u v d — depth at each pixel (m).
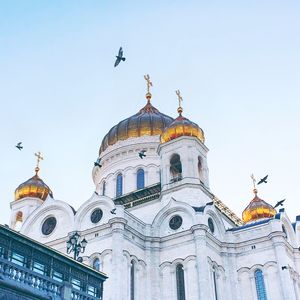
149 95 87.50
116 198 69.81
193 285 51.84
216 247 57.22
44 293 28.09
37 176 75.94
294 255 60.12
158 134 75.12
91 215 56.38
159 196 63.47
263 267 55.66
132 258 52.78
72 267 32.25
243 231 59.19
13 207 72.00
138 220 56.50
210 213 58.66
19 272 27.20
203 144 66.25
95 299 32.12
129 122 77.44
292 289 53.19
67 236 55.88
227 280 56.19
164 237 56.53
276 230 56.69
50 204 60.28
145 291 52.84
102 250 52.12
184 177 61.59
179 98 71.75
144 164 72.81
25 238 29.38
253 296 54.62
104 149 77.69
